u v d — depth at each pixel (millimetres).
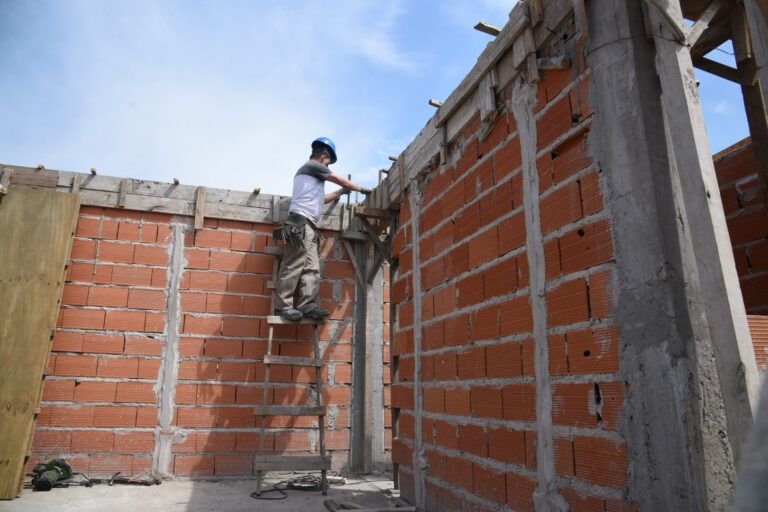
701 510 1695
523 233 2803
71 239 5055
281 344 5574
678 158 1954
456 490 3324
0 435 4355
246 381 5398
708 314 1802
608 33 2244
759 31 1851
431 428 3773
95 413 4961
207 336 5387
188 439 5121
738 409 1685
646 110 2062
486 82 3236
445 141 3824
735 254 3398
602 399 2135
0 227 4836
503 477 2809
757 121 2492
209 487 4730
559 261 2479
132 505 3980
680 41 2039
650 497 1866
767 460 562
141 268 5359
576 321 2326
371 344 5855
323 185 5520
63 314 5059
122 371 5098
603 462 2104
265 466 4414
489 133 3248
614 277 2131
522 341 2732
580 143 2406
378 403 5816
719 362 1757
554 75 2631
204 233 5605
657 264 1926
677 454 1779
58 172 5301
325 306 5848
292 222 5219
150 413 5082
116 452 4938
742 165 3406
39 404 4582
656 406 1877
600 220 2230
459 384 3381
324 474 4504
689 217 1896
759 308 3197
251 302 5586
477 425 3121
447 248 3725
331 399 5629
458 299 3492
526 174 2783
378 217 5199
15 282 4754
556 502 2344
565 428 2342
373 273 5879
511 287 2877
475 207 3363
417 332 4121
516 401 2744
